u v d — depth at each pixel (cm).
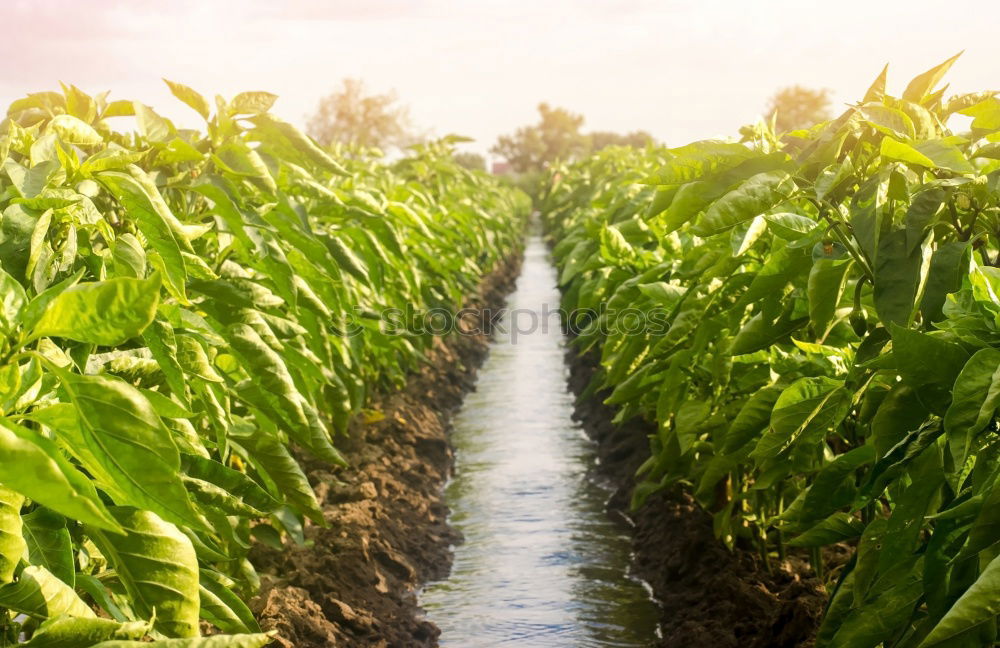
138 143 348
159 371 255
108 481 160
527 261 2583
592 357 1092
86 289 142
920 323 268
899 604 234
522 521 648
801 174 282
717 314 355
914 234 248
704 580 481
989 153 277
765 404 301
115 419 152
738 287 347
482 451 830
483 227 1499
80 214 251
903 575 237
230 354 300
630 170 1368
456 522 651
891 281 246
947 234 281
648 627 480
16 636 207
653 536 575
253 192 399
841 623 263
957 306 229
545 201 3125
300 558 474
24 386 168
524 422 934
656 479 615
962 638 184
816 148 276
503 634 477
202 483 256
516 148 7856
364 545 506
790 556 489
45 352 190
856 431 344
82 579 220
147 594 197
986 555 196
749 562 482
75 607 185
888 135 262
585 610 502
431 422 845
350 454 670
